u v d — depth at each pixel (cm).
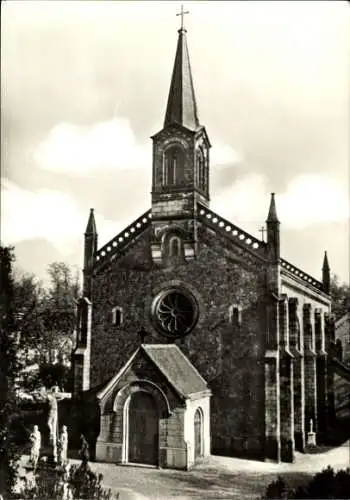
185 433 3534
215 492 3100
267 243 4000
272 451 3750
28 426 3959
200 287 4150
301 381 4022
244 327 4003
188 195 4244
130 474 3406
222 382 3997
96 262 4434
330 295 5138
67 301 4438
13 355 2948
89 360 4334
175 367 3816
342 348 4978
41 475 2941
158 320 4228
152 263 4300
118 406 3681
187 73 4472
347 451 4022
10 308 2970
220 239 4147
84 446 3203
